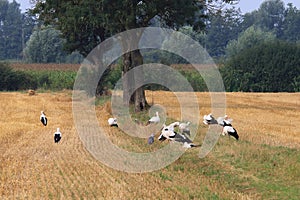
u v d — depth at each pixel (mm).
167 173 24984
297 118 50250
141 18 55594
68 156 29562
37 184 22578
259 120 48000
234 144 32375
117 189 21500
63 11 59562
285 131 39625
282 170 25469
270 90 103062
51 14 68375
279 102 72125
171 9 54719
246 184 23188
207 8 58781
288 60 102875
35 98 78062
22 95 85375
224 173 25203
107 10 52219
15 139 35875
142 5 51969
